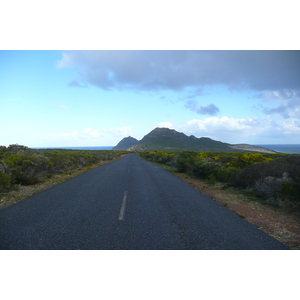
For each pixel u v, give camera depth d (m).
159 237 4.29
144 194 8.52
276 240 4.34
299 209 6.51
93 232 4.44
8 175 8.93
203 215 5.91
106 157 38.00
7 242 3.91
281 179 8.06
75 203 6.88
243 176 10.41
